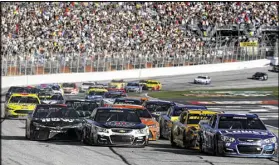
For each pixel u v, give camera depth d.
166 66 182.50
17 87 86.94
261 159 35.25
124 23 192.38
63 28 178.25
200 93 136.25
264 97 125.12
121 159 32.78
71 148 37.97
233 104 107.25
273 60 199.75
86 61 161.62
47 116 44.22
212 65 191.00
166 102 59.22
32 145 39.38
